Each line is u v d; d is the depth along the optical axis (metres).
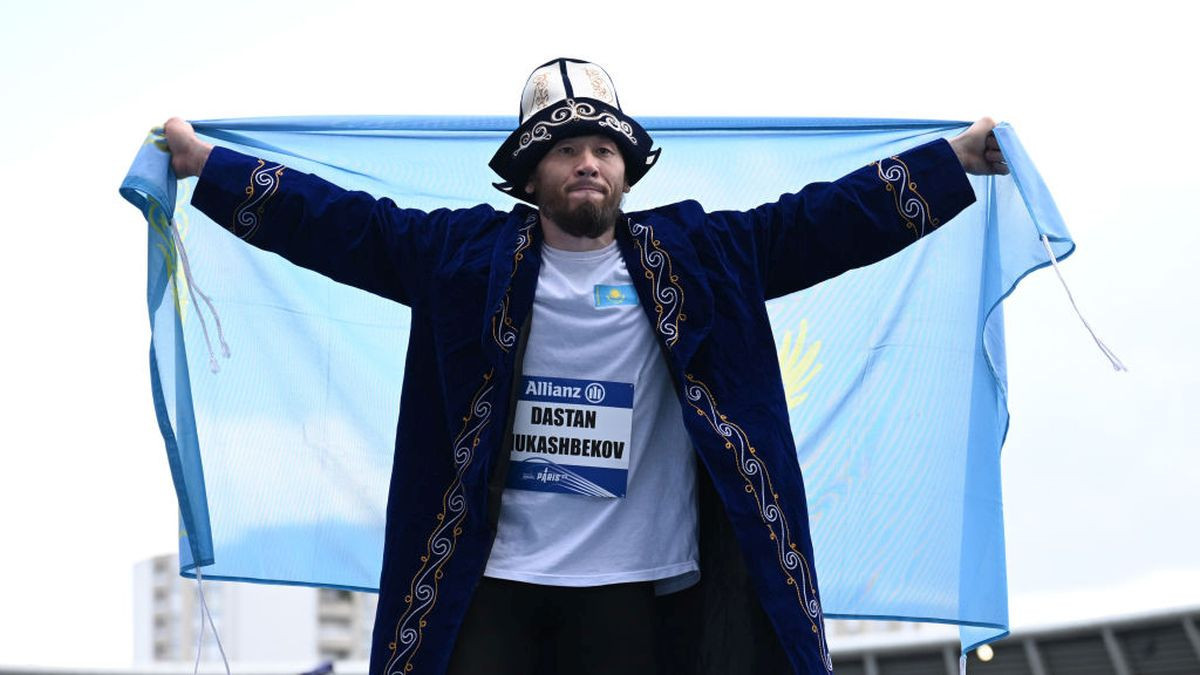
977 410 6.71
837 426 7.00
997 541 6.60
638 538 5.04
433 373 5.25
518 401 5.08
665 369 5.21
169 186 5.91
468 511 5.00
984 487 6.65
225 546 6.72
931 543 6.90
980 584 6.61
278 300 6.92
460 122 7.13
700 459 5.18
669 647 5.18
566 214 5.14
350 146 7.14
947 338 7.00
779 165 7.22
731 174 7.23
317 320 6.93
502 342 5.07
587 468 5.04
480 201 7.15
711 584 5.12
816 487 6.96
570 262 5.24
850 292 7.09
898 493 6.94
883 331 7.04
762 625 4.98
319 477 6.84
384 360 6.94
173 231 5.93
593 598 5.01
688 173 7.23
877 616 6.88
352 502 6.84
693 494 5.20
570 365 5.11
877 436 6.98
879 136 7.18
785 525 4.98
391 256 5.45
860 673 24.11
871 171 5.57
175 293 5.92
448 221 5.44
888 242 5.52
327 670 11.10
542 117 5.22
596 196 5.12
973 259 6.99
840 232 5.47
